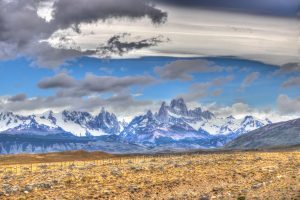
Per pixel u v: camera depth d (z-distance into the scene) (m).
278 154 88.25
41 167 80.88
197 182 50.38
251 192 42.78
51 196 41.75
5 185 47.88
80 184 48.75
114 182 50.09
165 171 59.34
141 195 42.56
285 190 42.91
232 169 60.38
